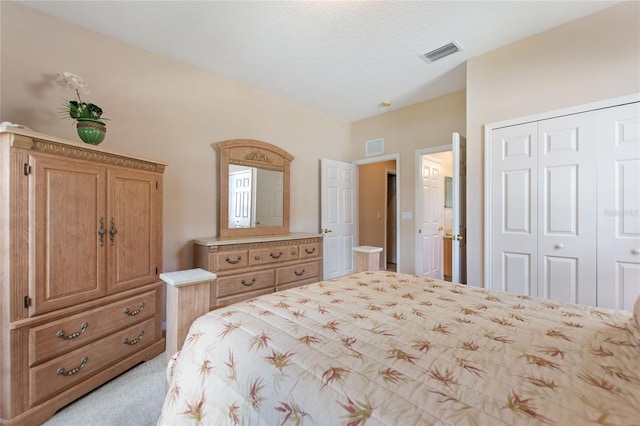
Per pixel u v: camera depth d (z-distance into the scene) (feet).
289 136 12.77
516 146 8.22
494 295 5.03
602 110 7.00
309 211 13.70
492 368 2.62
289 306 4.32
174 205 9.27
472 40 8.10
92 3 6.66
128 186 6.54
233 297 9.18
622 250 6.79
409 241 13.30
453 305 4.46
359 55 8.90
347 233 15.08
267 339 3.25
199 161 9.86
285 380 2.64
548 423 1.91
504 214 8.43
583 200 7.26
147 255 7.00
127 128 8.27
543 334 3.36
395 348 3.01
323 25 7.45
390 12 6.94
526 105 8.04
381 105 13.23
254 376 2.84
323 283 5.88
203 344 3.48
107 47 7.91
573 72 7.34
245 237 10.50
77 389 5.49
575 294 7.38
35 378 4.91
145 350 6.93
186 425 3.06
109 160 6.12
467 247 9.12
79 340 5.56
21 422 4.71
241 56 9.02
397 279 6.24
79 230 5.57
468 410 2.06
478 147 8.89
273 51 8.71
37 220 4.94
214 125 10.23
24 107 6.69
